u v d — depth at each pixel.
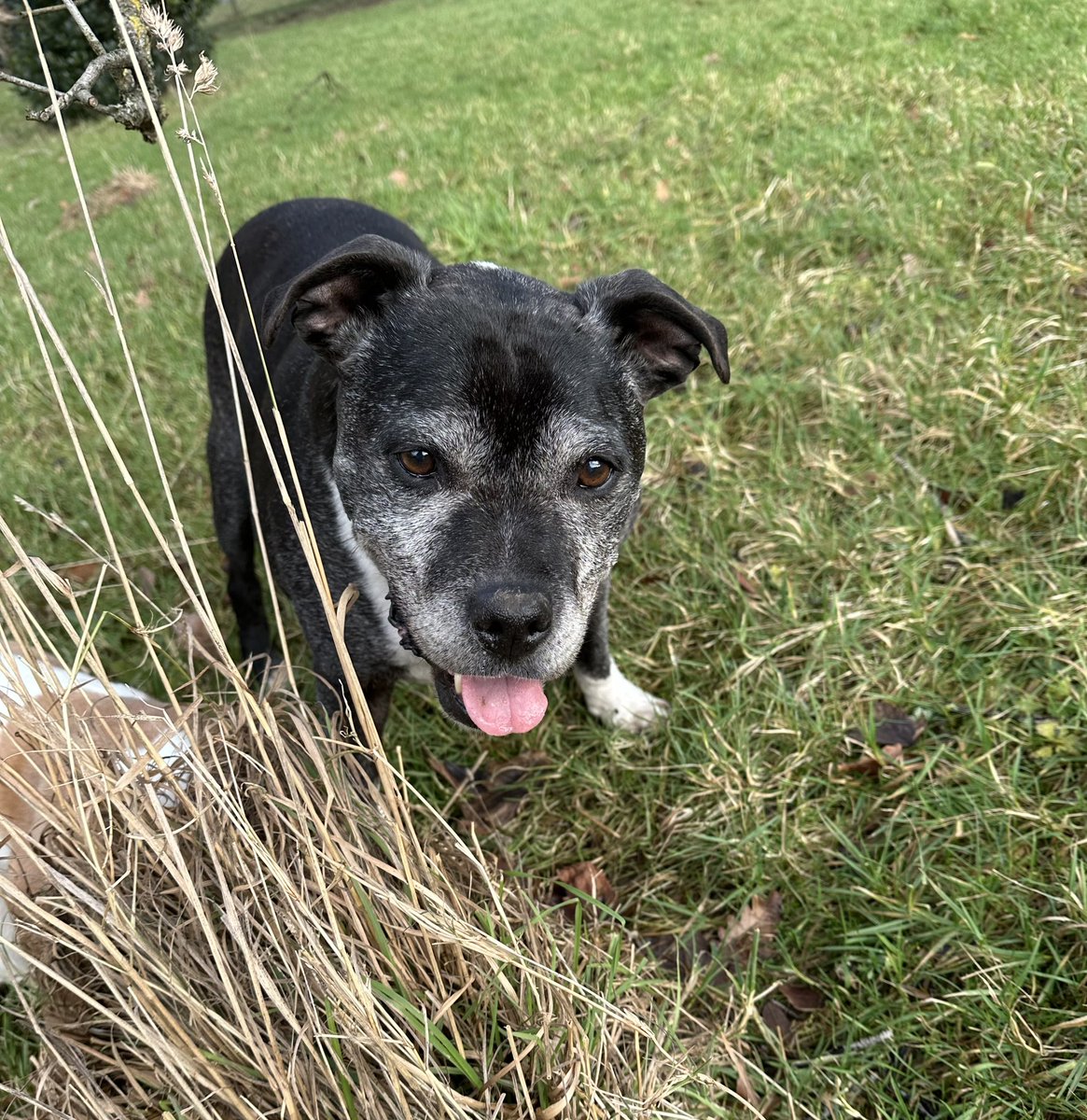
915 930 0.50
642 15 2.21
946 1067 0.46
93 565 0.76
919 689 0.60
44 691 0.42
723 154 1.21
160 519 0.81
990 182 1.00
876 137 1.14
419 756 0.62
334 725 0.50
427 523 0.45
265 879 0.40
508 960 0.39
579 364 0.46
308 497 0.53
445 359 0.45
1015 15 1.46
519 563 0.43
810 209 1.04
